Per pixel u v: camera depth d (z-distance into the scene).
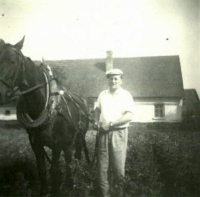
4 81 2.81
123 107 3.04
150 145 4.32
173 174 3.62
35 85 3.04
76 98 3.94
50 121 3.07
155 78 7.14
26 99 3.08
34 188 3.47
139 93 7.02
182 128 6.24
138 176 3.44
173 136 5.29
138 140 4.67
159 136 5.17
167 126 6.44
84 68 7.45
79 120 3.78
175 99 7.05
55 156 3.27
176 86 7.20
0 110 6.52
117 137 3.02
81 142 4.00
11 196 3.30
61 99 3.34
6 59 2.85
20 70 2.92
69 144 3.52
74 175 3.32
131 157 3.96
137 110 7.05
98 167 3.10
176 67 7.33
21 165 4.01
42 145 3.17
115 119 3.02
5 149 4.64
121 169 3.07
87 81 7.27
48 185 3.55
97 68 7.54
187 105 6.41
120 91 3.09
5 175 3.73
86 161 3.86
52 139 3.20
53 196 3.23
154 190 3.34
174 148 4.33
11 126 6.35
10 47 2.91
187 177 3.56
